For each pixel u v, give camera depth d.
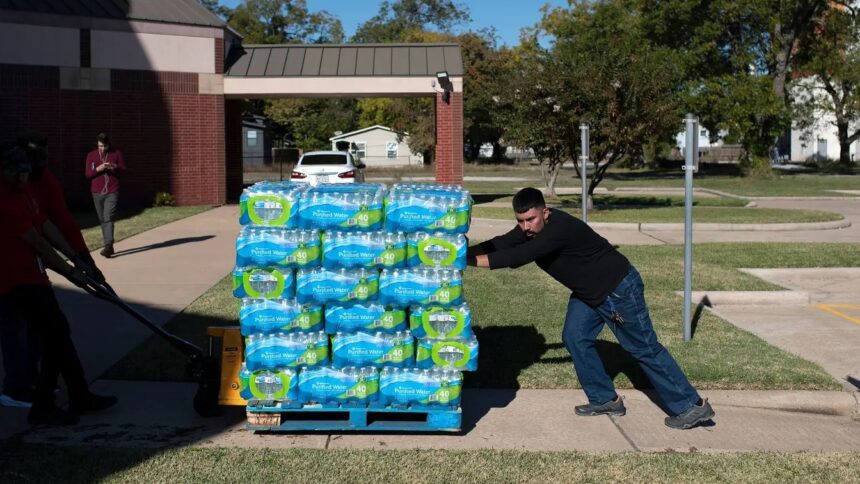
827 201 25.95
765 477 4.75
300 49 23.30
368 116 70.56
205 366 5.66
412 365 5.33
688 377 6.56
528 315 8.66
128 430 5.49
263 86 22.36
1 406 5.94
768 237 15.98
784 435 5.55
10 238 5.39
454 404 5.31
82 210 20.73
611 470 4.84
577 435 5.49
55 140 20.48
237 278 5.25
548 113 20.05
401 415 5.57
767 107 36.62
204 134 22.22
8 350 5.84
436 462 4.93
